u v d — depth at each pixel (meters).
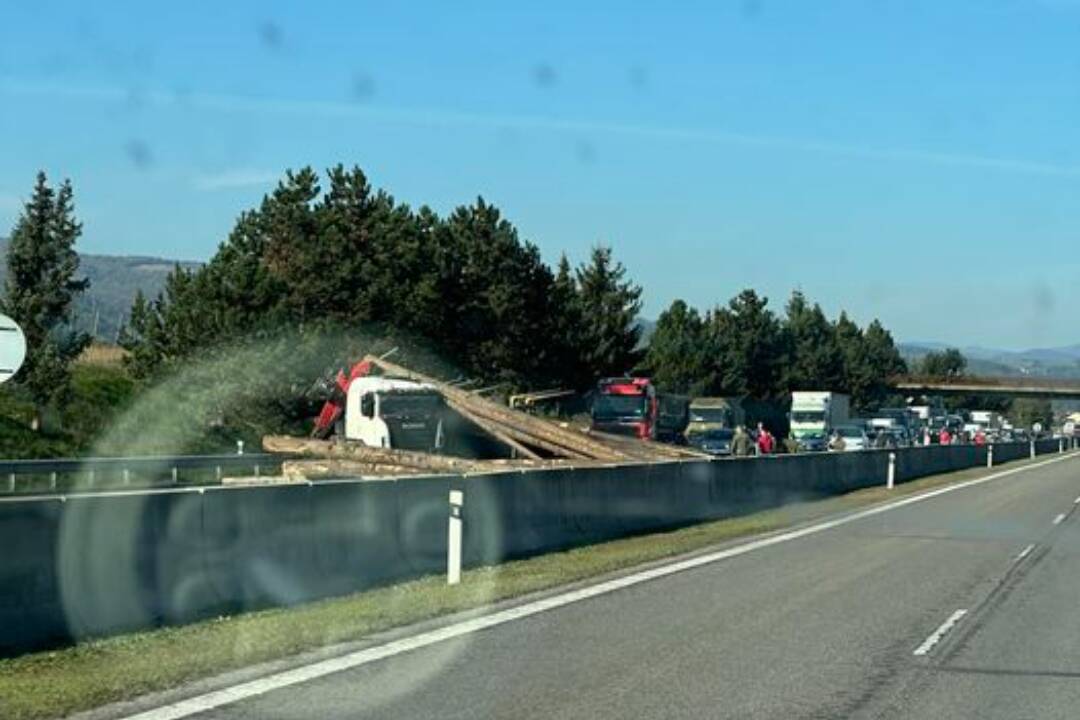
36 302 52.44
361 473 33.66
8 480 39.34
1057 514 34.06
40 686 10.88
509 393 73.56
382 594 17.06
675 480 29.69
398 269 67.31
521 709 10.54
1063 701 11.34
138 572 13.91
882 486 47.69
